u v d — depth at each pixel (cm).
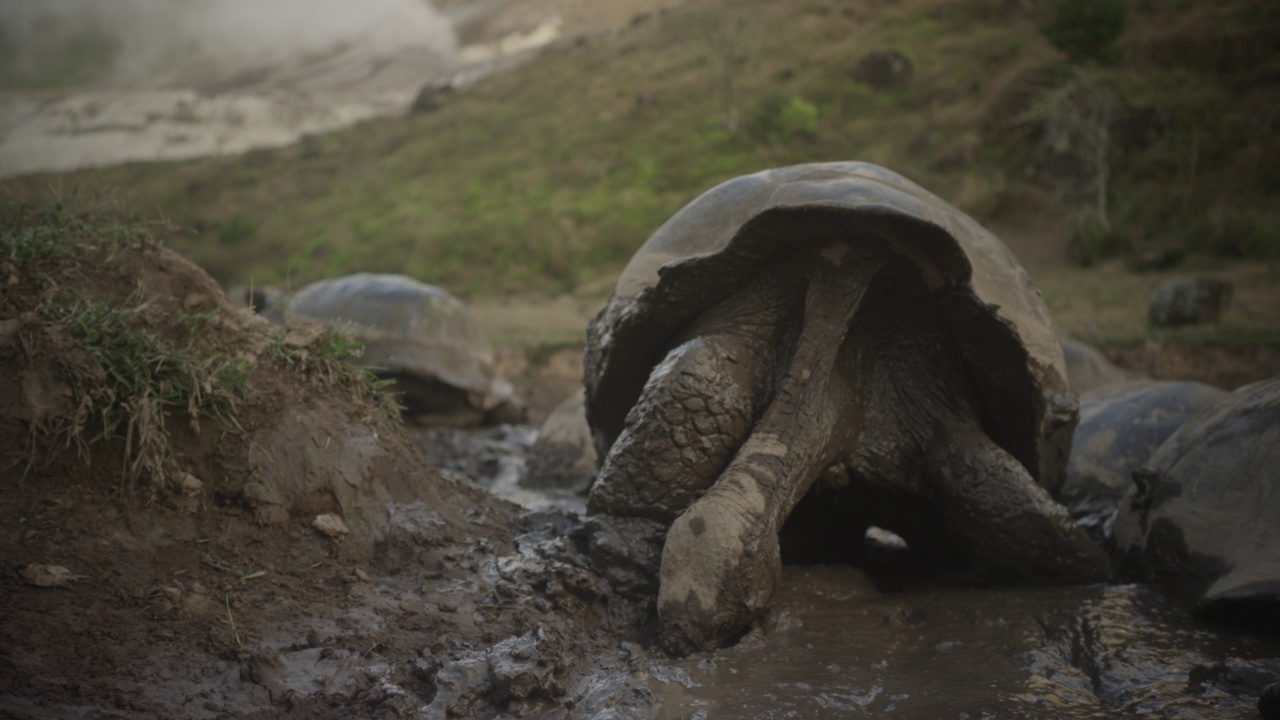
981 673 320
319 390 417
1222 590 360
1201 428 435
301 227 3119
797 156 2848
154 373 360
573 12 9100
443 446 848
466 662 306
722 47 3397
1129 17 3062
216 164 4284
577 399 752
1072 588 402
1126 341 1295
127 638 295
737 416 378
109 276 395
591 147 3272
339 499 385
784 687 308
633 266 444
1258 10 2884
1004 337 392
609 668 323
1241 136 2417
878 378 418
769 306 401
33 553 313
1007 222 2391
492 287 2397
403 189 3309
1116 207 2303
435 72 8538
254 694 285
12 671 266
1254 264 1956
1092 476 565
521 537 413
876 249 381
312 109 6781
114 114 6291
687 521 341
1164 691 303
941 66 3222
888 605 388
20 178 443
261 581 341
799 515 423
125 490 344
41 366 340
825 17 3903
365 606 342
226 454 369
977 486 397
